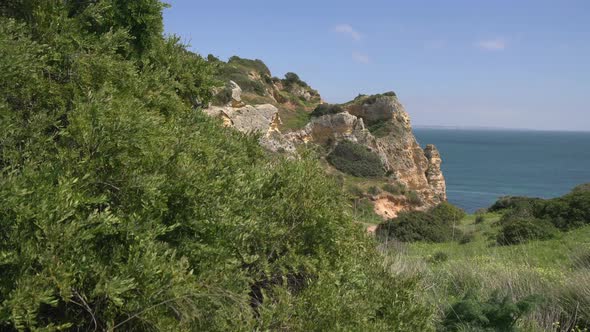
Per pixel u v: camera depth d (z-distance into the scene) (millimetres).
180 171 3332
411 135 50500
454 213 29641
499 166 121375
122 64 4082
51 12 3992
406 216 22688
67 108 3643
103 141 2955
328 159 45344
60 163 2920
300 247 4320
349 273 4395
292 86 61500
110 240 3045
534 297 6359
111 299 2705
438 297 7469
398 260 8781
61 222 2770
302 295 3928
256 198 4180
